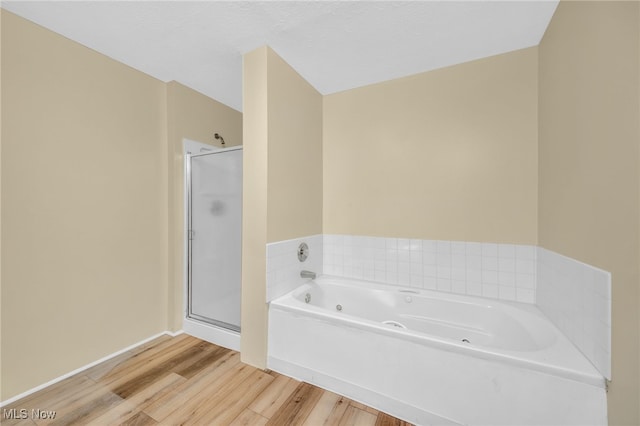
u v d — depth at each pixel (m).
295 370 1.63
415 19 1.46
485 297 1.85
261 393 1.49
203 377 1.64
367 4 1.35
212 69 2.05
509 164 1.77
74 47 1.67
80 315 1.70
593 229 1.04
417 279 2.08
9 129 1.40
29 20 1.47
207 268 2.23
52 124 1.57
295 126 2.02
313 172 2.28
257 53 1.73
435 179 2.00
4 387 1.39
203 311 2.25
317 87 2.29
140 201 2.07
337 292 2.20
